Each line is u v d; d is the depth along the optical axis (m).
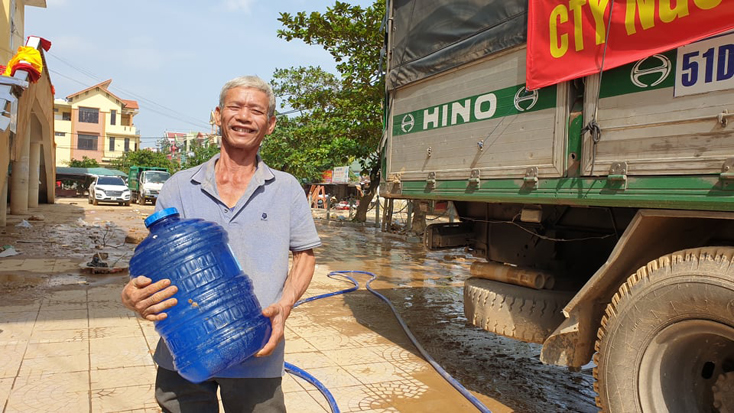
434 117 4.45
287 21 13.56
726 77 2.33
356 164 42.56
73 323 5.25
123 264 8.45
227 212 2.06
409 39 4.86
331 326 5.71
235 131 2.07
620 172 2.79
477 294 4.18
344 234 17.27
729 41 2.32
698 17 2.43
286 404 3.56
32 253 9.84
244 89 2.09
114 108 59.06
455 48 4.16
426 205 5.03
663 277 2.54
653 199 2.62
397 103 5.05
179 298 1.79
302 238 2.20
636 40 2.72
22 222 14.46
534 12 3.38
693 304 2.39
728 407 2.56
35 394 3.54
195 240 1.84
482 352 4.99
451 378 4.13
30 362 4.14
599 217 4.04
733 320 2.25
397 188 4.94
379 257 11.91
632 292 2.68
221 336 1.78
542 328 3.82
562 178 3.18
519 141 3.53
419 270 10.12
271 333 1.92
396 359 4.67
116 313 5.69
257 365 2.01
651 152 2.65
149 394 3.60
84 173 41.28
